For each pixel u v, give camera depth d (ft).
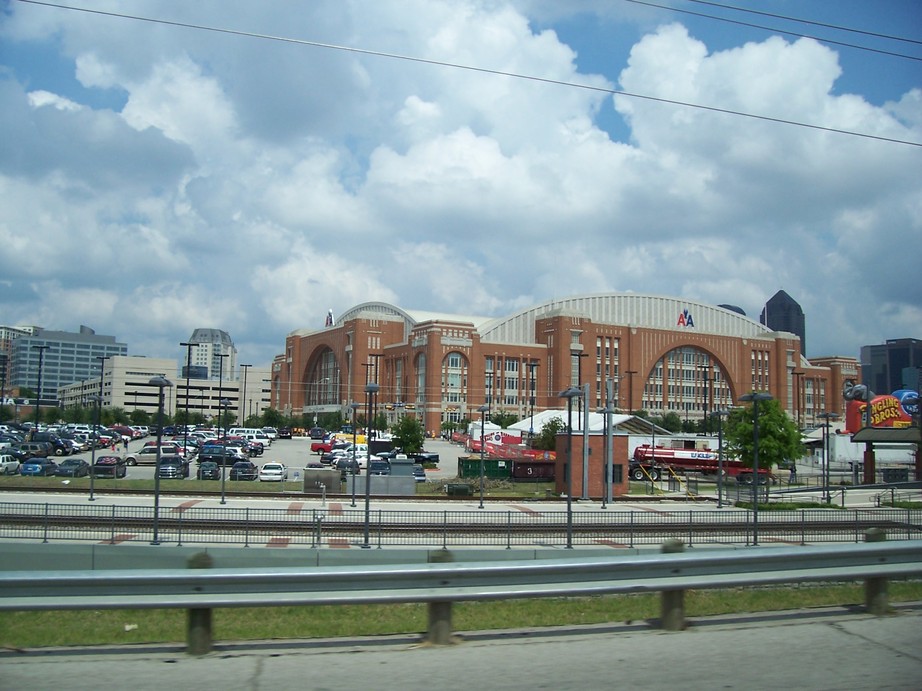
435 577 28.81
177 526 98.43
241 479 203.00
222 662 26.58
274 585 27.76
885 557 33.63
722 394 538.06
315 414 588.09
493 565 29.27
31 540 87.97
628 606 42.37
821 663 26.89
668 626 30.94
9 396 640.99
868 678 25.46
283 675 25.27
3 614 38.19
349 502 146.72
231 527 98.99
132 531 96.02
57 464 199.31
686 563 30.81
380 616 40.75
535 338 512.22
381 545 89.04
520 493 192.13
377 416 446.60
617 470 188.03
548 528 100.37
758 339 549.54
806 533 104.83
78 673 25.35
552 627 31.65
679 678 25.30
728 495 180.96
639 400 505.66
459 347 479.00
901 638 29.89
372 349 543.80
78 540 88.79
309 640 29.43
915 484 203.10
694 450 249.96
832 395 570.05
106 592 26.96
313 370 623.77
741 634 30.32
